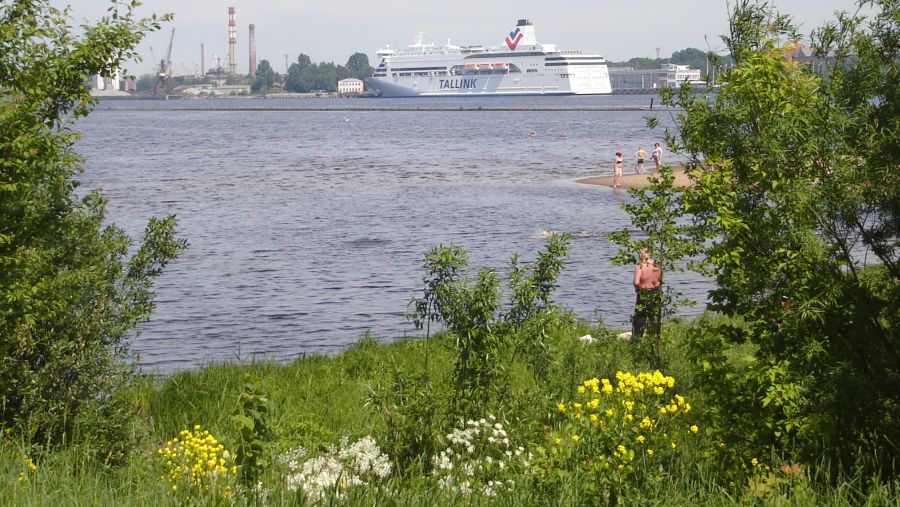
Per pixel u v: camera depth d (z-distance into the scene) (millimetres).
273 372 27906
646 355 20922
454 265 18797
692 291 44875
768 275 14977
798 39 15789
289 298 46594
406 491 13227
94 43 17688
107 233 19609
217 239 65625
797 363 14445
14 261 16156
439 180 110812
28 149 16547
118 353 18453
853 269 14633
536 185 103125
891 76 14781
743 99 15227
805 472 13508
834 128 14633
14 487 11570
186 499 11523
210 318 42156
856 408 13938
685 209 16078
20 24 17266
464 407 17766
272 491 12266
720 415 15391
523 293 18859
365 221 75062
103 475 13883
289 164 137500
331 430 21484
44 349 16734
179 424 22344
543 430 16078
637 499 12188
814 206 14461
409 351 30203
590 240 63656
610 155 151000
